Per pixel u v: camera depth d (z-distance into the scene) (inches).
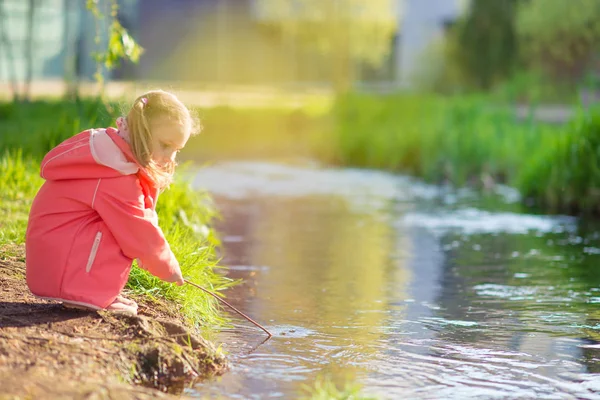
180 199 310.3
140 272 217.8
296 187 559.2
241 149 800.3
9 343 155.0
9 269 213.9
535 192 493.7
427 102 813.9
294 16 1285.7
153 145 178.1
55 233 175.8
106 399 136.9
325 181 600.7
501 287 269.4
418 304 244.8
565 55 1083.3
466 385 169.9
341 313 231.5
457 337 208.5
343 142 753.0
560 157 471.5
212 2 1512.1
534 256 324.8
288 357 185.9
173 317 199.3
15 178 318.7
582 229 394.6
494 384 171.0
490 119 681.6
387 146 719.1
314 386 165.6
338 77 1275.8
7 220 267.9
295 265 301.1
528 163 514.9
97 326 171.8
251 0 1509.6
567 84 1090.1
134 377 158.6
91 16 874.8
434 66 1194.0
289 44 1509.6
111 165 175.3
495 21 1127.0
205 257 242.2
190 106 196.4
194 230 293.3
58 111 580.4
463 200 505.0
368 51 1323.8
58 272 174.7
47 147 341.7
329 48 1307.8
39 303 183.6
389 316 229.3
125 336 169.5
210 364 173.8
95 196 175.6
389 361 185.6
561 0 1053.8
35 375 142.3
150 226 177.2
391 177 640.4
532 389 168.4
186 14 1510.8
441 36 1277.1
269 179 601.3
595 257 323.0
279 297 249.1
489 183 577.9
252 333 206.4
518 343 203.6
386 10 1277.1
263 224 399.2
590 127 464.1
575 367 184.4
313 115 908.0
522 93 1055.6
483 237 371.2
